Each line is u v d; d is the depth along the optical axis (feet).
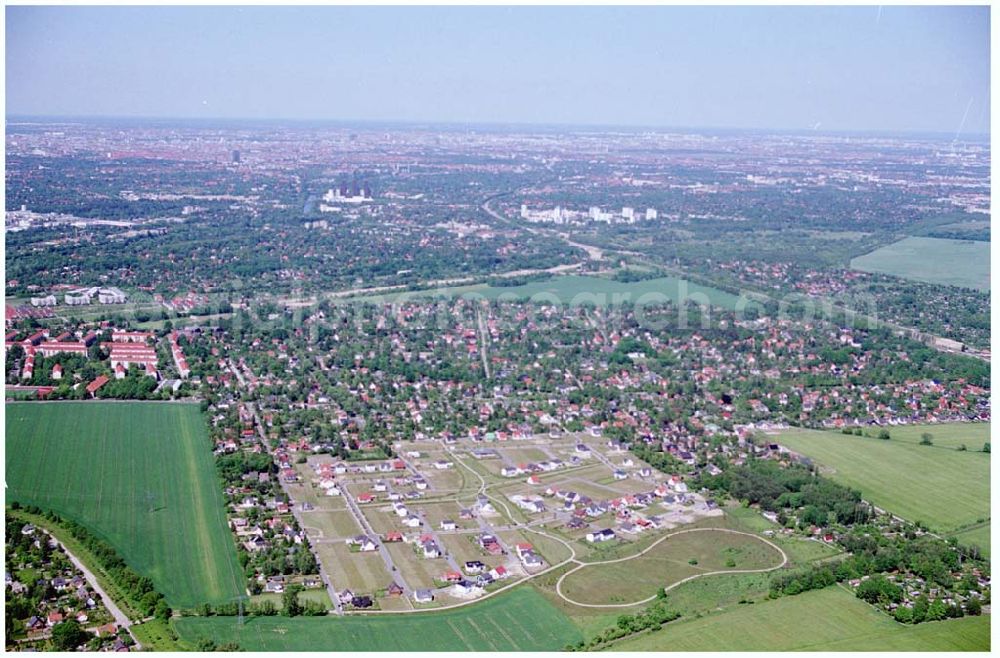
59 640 555.69
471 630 585.63
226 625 582.76
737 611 611.06
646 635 581.94
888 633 587.68
